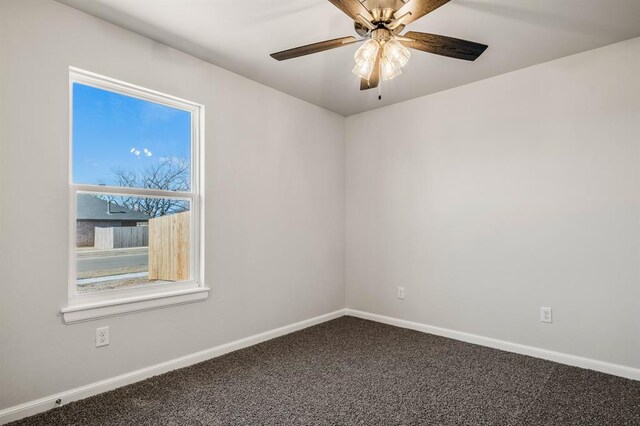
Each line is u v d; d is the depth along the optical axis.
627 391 2.30
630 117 2.52
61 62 2.13
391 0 1.77
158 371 2.54
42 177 2.06
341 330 3.61
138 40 2.47
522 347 2.96
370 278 4.02
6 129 1.94
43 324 2.05
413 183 3.67
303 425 1.93
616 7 2.13
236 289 3.07
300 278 3.67
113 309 2.30
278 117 3.45
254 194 3.22
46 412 2.03
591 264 2.66
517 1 2.07
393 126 3.83
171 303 2.61
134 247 2.54
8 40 1.95
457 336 3.33
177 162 2.78
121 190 2.46
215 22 2.32
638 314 2.47
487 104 3.18
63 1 2.11
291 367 2.69
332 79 3.20
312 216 3.81
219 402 2.17
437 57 2.77
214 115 2.91
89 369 2.22
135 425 1.92
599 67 2.64
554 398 2.22
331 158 4.06
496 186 3.12
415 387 2.36
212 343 2.88
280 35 2.47
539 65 2.90
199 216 2.86
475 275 3.24
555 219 2.82
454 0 2.05
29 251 2.01
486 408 2.10
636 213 2.49
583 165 2.70
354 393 2.28
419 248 3.62
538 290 2.89
